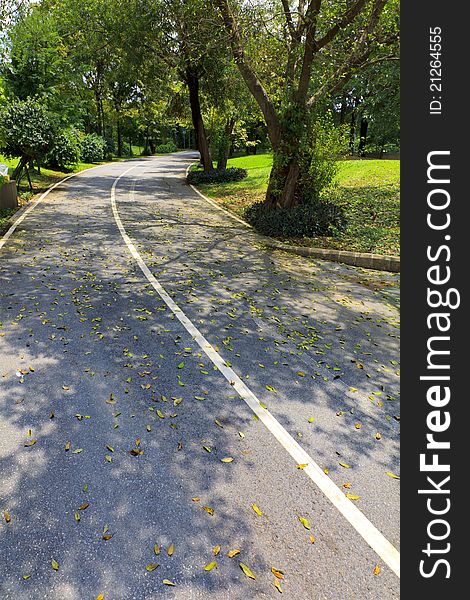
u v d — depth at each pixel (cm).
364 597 214
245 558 228
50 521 241
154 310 539
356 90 2155
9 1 1108
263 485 276
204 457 297
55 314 505
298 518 254
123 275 668
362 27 1049
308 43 938
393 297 651
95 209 1235
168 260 771
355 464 302
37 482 266
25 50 1441
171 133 6331
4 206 1130
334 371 425
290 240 974
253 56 1107
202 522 247
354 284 711
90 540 231
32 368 388
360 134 2870
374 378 417
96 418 328
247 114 1923
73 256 751
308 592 214
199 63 1728
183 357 428
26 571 214
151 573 217
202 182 1944
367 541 244
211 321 519
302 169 1073
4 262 691
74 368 394
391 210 1140
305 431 332
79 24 1652
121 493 262
